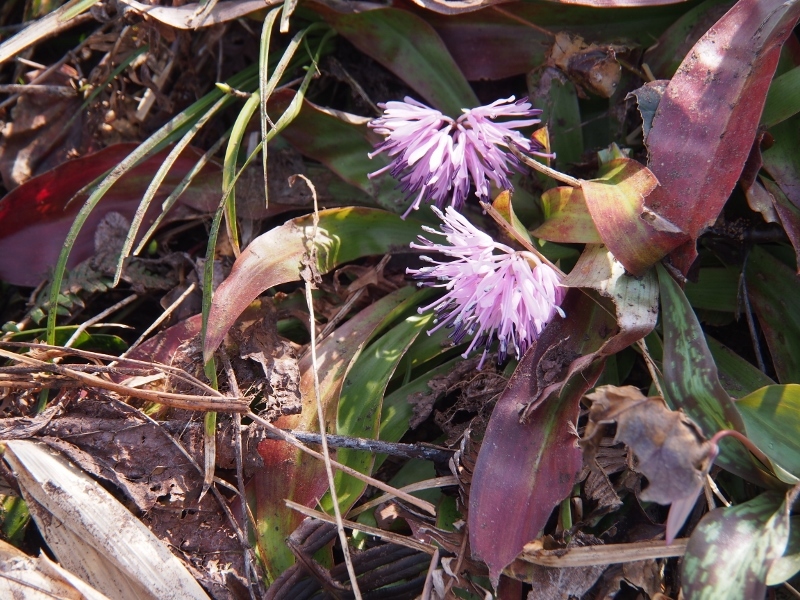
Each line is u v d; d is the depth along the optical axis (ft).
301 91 1.07
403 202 1.13
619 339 0.90
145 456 0.99
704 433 0.89
